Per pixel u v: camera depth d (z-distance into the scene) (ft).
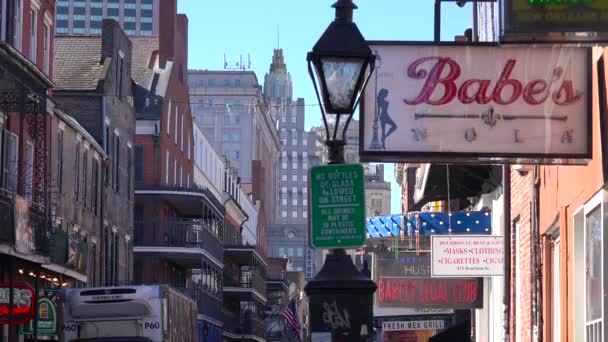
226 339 416.46
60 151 207.92
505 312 95.09
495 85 60.85
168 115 341.82
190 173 380.78
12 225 153.69
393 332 180.34
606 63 56.70
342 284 47.01
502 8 49.19
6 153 169.37
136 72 345.10
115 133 263.90
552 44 50.03
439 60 61.36
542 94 60.34
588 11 48.83
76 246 194.29
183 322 169.27
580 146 59.82
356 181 48.11
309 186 48.57
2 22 170.19
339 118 48.44
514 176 99.66
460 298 113.29
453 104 61.05
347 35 48.24
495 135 60.49
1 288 154.40
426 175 112.37
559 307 77.61
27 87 169.27
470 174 110.93
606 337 58.95
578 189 65.77
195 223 321.73
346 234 48.01
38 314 165.99
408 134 61.16
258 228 617.21
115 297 145.59
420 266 113.50
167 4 355.15
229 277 440.04
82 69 257.55
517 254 99.14
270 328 529.04
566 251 71.26
